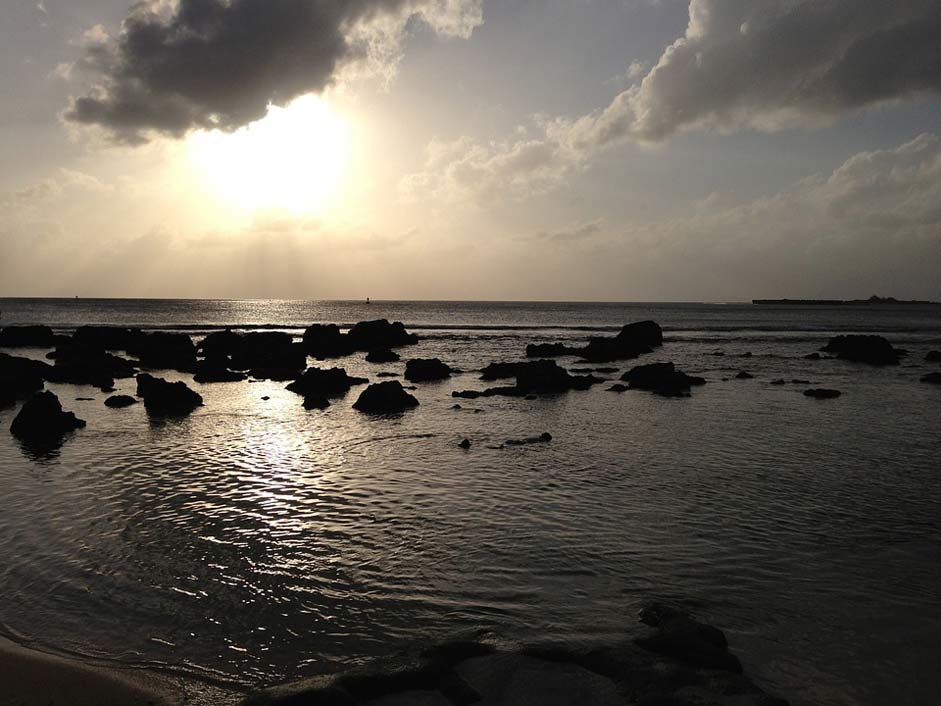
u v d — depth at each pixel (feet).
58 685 26.17
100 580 35.78
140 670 27.30
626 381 134.31
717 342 274.98
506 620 31.32
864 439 75.82
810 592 34.50
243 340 198.29
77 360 155.33
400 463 63.26
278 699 23.77
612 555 39.42
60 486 54.44
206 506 48.93
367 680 25.55
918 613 32.24
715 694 24.89
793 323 481.05
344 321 475.31
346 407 101.91
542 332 352.28
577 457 66.03
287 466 61.82
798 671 27.22
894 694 25.73
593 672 26.71
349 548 40.42
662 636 28.32
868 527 44.73
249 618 31.58
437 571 36.99
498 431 80.94
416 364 144.56
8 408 102.22
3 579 35.88
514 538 42.19
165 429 81.76
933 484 55.88
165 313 594.24
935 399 109.70
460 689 25.34
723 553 39.81
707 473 59.57
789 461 64.39
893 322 516.32
